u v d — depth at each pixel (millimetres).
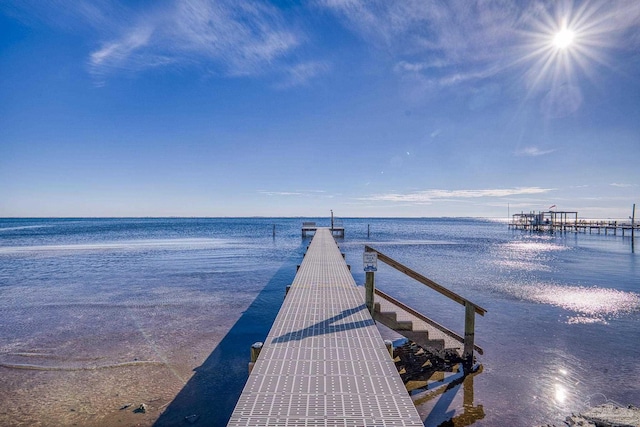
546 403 6344
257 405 3748
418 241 45031
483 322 11055
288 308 7492
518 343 9234
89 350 8523
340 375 4457
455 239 49812
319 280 10516
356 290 9227
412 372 7520
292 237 51062
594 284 17031
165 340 9242
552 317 11586
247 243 40125
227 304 12922
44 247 35188
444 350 7770
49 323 10648
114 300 13477
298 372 4535
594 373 7520
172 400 6258
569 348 8906
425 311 12359
